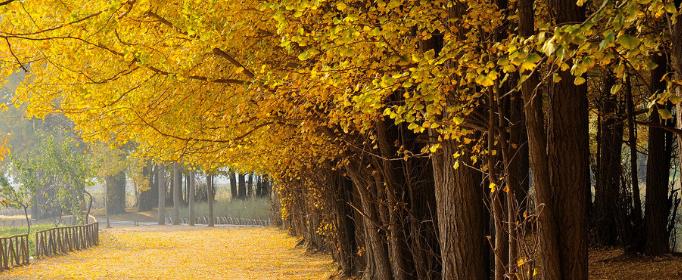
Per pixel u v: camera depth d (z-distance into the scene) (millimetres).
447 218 12789
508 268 11008
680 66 9023
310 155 17500
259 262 32875
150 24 13141
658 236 19859
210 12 11883
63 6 11609
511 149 11898
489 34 10312
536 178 10000
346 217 24750
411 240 17250
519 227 10656
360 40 9289
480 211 12664
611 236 22750
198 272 28781
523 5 9609
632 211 22188
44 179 48656
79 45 11969
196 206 82125
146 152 17031
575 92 9945
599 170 23078
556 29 5992
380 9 9492
